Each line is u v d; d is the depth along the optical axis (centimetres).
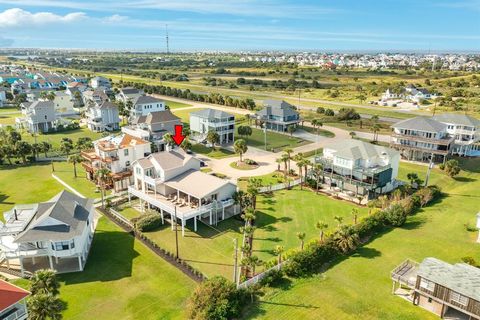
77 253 4700
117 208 6706
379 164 7519
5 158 9350
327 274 4688
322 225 5184
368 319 3891
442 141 9200
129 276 4653
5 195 7200
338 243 5150
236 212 6450
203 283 4100
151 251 5256
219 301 3838
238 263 4894
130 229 5897
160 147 10175
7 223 5122
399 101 18350
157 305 4112
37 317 3159
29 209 5609
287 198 7162
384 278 4603
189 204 5988
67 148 9600
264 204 6862
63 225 4766
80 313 3972
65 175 8400
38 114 12219
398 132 10100
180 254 5159
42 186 7694
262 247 5331
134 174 6781
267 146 10844
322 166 7675
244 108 16412
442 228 5959
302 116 15050
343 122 14125
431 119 10056
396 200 6738
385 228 5981
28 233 4603
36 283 3491
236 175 8338
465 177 8406
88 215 5294
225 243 5472
